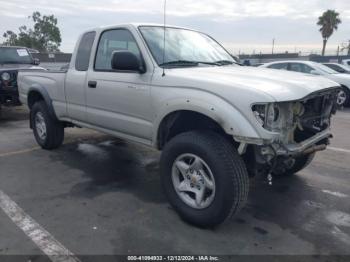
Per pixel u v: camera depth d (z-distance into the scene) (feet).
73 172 15.25
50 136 17.98
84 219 10.94
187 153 10.28
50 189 13.33
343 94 35.47
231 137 10.39
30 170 15.47
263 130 8.88
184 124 11.48
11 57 30.83
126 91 12.29
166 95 10.75
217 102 9.39
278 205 12.12
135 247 9.42
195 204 10.42
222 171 9.40
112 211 11.53
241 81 9.75
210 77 10.19
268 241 9.79
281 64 39.06
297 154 9.77
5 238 9.80
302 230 10.43
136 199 12.50
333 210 11.76
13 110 32.50
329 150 19.11
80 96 14.85
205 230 10.32
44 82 17.42
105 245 9.50
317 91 10.03
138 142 12.71
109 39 13.56
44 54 66.95
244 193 9.61
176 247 9.44
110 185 13.82
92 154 18.01
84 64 14.83
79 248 9.35
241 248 9.43
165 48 12.33
